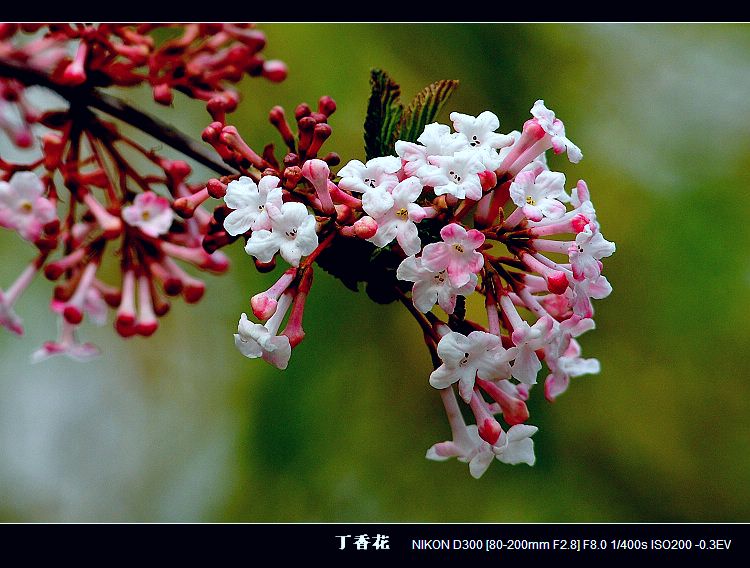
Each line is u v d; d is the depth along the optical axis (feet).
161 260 10.79
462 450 8.41
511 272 8.12
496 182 7.88
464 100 17.39
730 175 17.72
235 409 17.31
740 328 16.79
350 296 16.44
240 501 16.31
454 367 7.45
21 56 9.93
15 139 11.41
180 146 10.00
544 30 17.84
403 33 17.48
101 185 10.15
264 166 8.59
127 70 10.12
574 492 16.37
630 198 17.53
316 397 16.35
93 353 11.85
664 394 16.90
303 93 17.07
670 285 17.04
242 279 17.16
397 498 16.40
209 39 10.63
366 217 7.32
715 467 16.69
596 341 17.13
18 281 10.39
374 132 8.46
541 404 16.70
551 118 7.93
